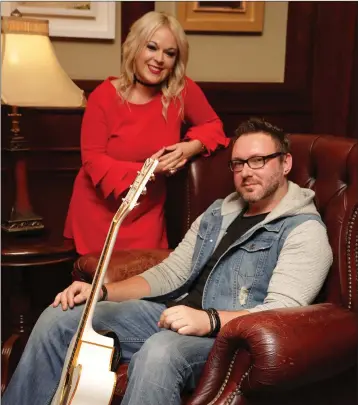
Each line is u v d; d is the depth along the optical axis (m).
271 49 3.02
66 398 1.58
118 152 2.37
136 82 2.34
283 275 1.76
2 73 2.21
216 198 2.28
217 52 2.96
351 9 3.02
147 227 2.45
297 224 1.82
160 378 1.59
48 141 2.82
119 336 1.87
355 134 3.11
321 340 1.60
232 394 1.58
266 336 1.53
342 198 1.92
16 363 2.45
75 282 1.94
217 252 1.97
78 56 2.81
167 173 2.30
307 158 2.08
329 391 1.77
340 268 1.83
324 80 3.07
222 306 1.88
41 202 2.87
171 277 2.06
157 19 2.25
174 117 2.38
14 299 2.49
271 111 3.03
